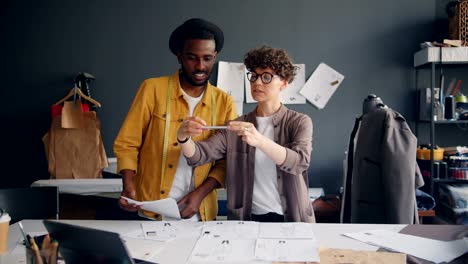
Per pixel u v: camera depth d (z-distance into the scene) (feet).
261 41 9.00
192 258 3.46
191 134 4.46
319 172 9.12
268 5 8.97
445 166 7.93
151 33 9.04
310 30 8.99
